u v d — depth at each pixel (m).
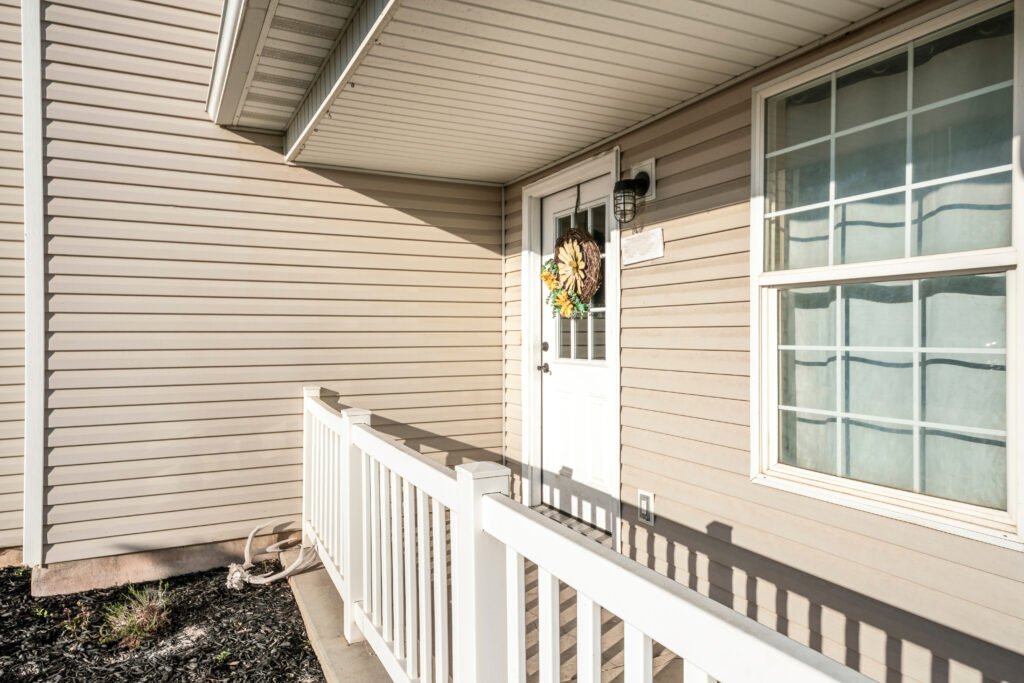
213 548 4.16
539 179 4.61
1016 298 2.02
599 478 4.10
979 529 2.08
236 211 4.23
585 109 3.32
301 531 4.40
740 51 2.64
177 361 4.07
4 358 4.08
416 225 4.79
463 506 1.75
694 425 3.23
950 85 2.22
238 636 3.22
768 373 2.85
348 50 2.82
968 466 2.19
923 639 2.25
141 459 3.98
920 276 2.27
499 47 2.61
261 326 4.29
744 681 0.94
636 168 3.63
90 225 3.85
